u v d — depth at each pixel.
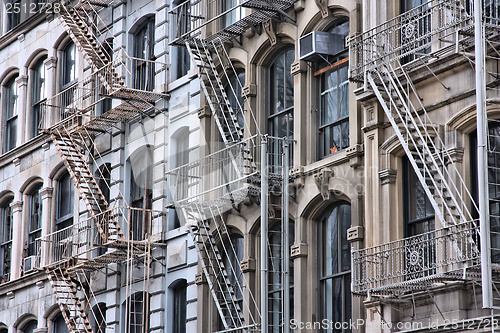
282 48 59.34
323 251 54.78
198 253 60.69
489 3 46.12
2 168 85.69
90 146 74.75
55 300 74.88
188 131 65.31
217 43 62.88
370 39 50.12
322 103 55.97
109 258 67.88
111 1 74.75
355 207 51.84
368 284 47.44
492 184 45.38
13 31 86.00
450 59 46.62
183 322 64.62
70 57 79.75
